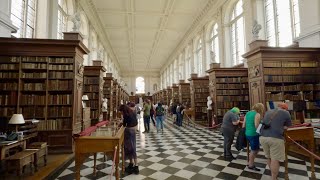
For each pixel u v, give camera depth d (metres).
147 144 6.47
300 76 6.39
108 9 13.70
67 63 5.64
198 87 12.32
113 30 17.67
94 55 15.36
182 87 15.43
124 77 36.88
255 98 6.73
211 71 9.59
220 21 12.38
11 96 5.29
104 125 4.36
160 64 32.78
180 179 3.56
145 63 32.03
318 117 6.09
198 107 12.20
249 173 3.77
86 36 12.97
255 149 3.90
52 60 5.59
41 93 5.66
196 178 3.59
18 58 5.43
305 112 6.10
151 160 4.73
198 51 17.31
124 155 3.93
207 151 5.46
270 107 5.41
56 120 5.48
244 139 4.45
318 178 3.45
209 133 8.45
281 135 3.04
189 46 18.88
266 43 6.63
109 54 22.92
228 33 11.97
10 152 4.37
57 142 5.43
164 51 24.97
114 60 27.14
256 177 3.57
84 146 3.06
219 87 9.16
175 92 17.52
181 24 16.45
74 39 5.64
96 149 3.06
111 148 3.08
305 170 3.86
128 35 18.94
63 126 5.51
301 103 5.69
